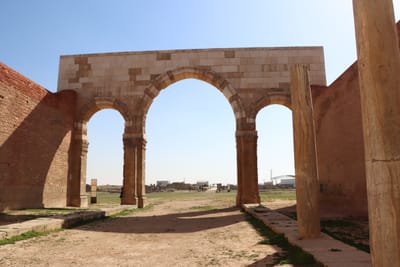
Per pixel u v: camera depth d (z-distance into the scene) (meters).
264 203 21.55
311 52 22.34
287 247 7.81
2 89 15.16
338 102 16.98
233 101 21.83
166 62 22.59
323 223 11.58
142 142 21.83
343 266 5.39
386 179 4.16
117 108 22.33
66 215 13.31
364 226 10.80
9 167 15.72
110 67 22.81
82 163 22.11
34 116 17.80
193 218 15.28
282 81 21.98
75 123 22.30
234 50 22.45
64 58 23.17
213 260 6.97
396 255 4.00
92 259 7.29
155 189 68.00
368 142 4.40
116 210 17.30
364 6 4.60
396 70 4.38
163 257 7.42
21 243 8.99
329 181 18.59
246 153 21.06
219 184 71.06
